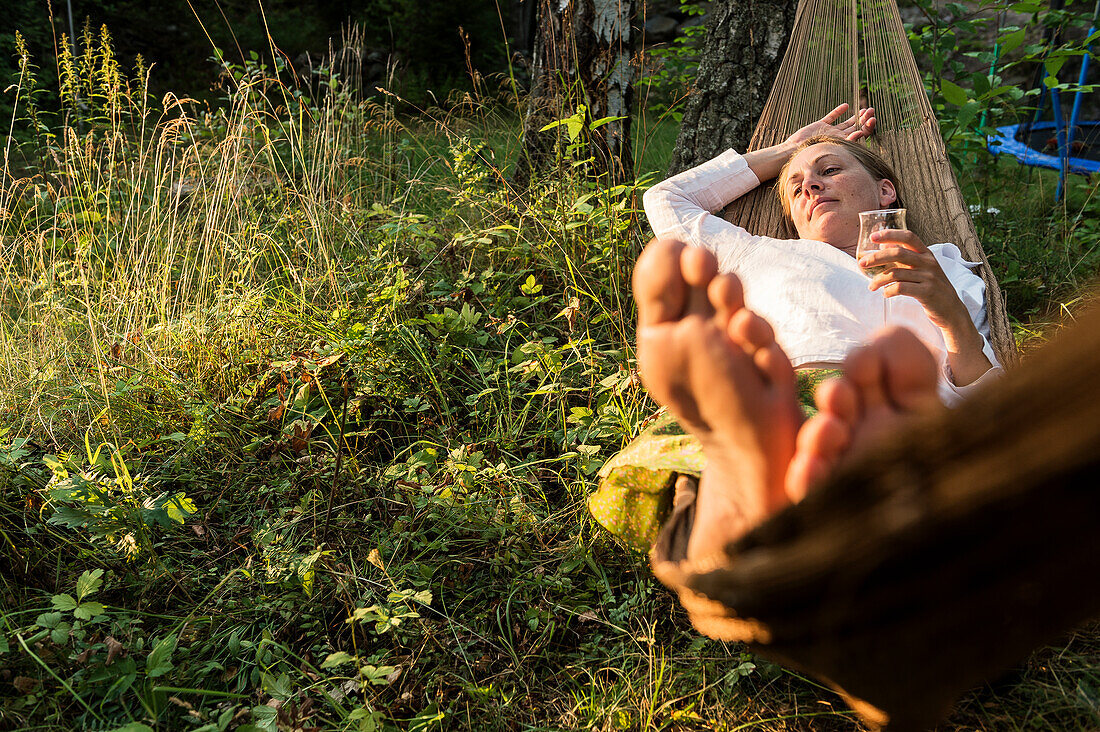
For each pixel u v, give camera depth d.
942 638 1.15
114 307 3.48
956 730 1.74
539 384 2.99
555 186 3.59
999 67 5.11
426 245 3.68
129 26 9.52
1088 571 1.03
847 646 1.21
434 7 10.73
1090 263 4.01
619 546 2.31
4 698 1.85
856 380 1.17
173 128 4.16
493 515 2.39
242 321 3.22
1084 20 4.57
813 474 1.16
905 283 2.15
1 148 5.96
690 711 1.81
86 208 4.15
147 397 2.97
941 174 2.99
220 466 2.69
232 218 4.02
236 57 9.94
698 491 1.77
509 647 2.01
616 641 2.06
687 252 1.26
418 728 1.78
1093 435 0.90
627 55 3.96
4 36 7.67
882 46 3.21
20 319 3.53
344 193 4.23
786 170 2.87
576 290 3.21
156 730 1.73
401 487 2.43
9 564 2.21
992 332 2.58
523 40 10.76
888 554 1.04
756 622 1.23
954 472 0.96
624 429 2.61
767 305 2.45
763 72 3.73
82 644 1.94
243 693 1.93
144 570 2.21
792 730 1.80
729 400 1.21
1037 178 5.65
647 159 5.86
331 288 3.52
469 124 5.84
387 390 2.91
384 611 1.96
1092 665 1.88
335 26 10.73
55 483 2.25
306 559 2.08
